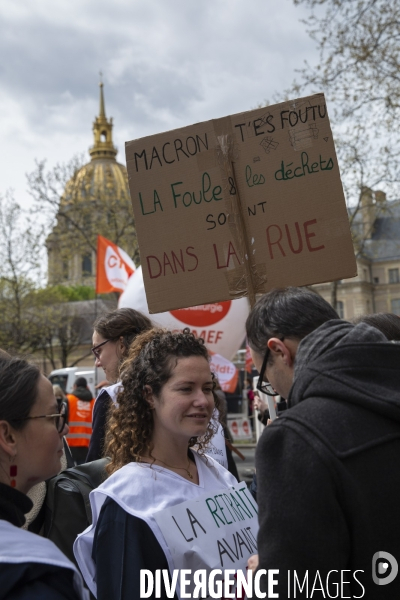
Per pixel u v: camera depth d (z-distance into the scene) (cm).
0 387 172
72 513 276
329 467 159
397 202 1934
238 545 223
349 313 6456
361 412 168
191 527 215
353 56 1405
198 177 309
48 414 178
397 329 293
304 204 300
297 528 158
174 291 309
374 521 160
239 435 1697
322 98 301
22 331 3944
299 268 299
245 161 306
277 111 304
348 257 297
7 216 3575
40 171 2920
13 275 3678
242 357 2075
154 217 313
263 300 206
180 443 235
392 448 165
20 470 174
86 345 5409
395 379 172
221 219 305
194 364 231
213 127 308
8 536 152
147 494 219
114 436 241
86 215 3116
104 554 210
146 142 314
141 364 237
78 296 6128
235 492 240
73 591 152
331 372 172
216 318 832
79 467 292
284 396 201
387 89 1470
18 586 144
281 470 164
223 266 304
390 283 6562
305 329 194
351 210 2223
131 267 1394
